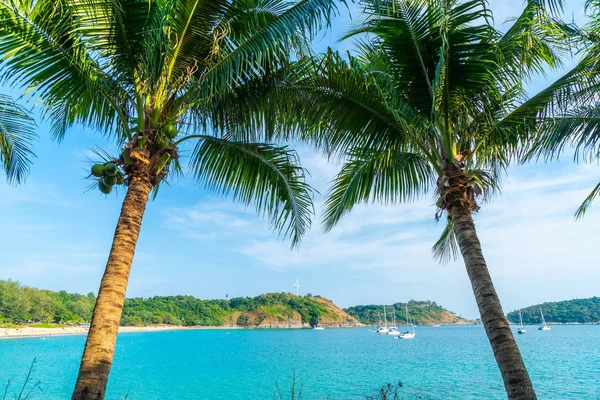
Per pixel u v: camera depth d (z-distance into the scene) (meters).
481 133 5.88
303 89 5.66
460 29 5.02
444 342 76.06
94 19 4.48
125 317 133.38
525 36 5.33
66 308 113.94
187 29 4.91
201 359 43.03
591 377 24.66
